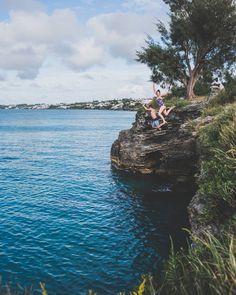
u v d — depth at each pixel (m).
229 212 9.52
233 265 5.17
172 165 29.64
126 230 17.97
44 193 25.45
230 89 27.12
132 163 32.53
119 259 14.52
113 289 12.16
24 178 30.72
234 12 38.34
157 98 28.64
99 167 36.44
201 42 40.31
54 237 16.72
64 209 21.45
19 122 127.31
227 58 42.03
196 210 11.00
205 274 5.82
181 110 29.50
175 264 7.34
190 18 39.16
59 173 33.19
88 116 190.50
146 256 14.88
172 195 24.98
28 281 12.46
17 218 19.47
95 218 19.84
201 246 7.42
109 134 80.38
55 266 13.68
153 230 18.05
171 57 42.03
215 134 14.37
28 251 15.00
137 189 26.78
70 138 70.38
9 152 48.06
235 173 9.88
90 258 14.54
